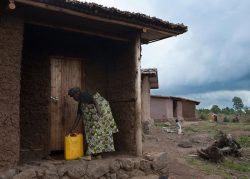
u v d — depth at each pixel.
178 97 34.28
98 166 7.09
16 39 6.45
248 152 13.75
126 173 7.51
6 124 6.18
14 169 6.14
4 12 6.36
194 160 11.33
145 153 8.23
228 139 13.13
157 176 7.81
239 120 37.19
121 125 8.58
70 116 8.71
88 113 7.91
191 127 25.70
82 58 8.95
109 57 9.20
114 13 7.04
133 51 8.27
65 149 7.51
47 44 8.37
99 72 9.21
